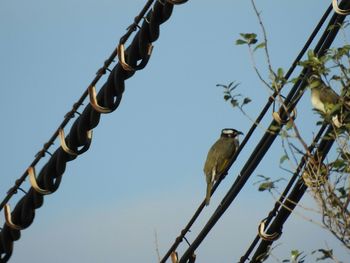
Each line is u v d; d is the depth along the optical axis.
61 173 14.98
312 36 12.52
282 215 13.21
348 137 11.32
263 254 12.37
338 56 11.45
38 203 15.52
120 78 13.60
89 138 14.52
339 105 11.32
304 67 11.65
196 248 14.21
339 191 11.17
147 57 13.40
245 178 13.34
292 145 11.51
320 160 11.54
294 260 11.63
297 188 12.45
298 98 11.91
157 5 12.83
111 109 13.90
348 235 10.96
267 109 12.84
